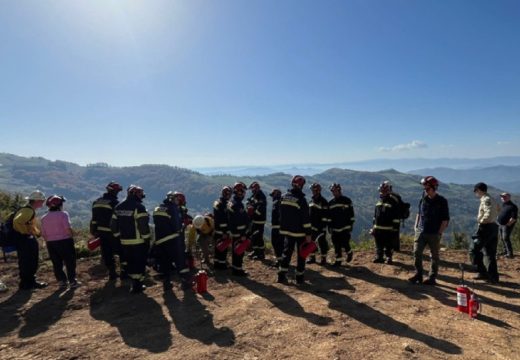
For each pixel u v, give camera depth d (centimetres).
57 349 500
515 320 615
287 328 571
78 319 611
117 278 856
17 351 494
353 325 586
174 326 580
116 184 870
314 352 494
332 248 1275
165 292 755
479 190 860
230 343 519
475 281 852
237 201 898
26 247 763
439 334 555
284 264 828
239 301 700
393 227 1017
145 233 740
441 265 1003
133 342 522
